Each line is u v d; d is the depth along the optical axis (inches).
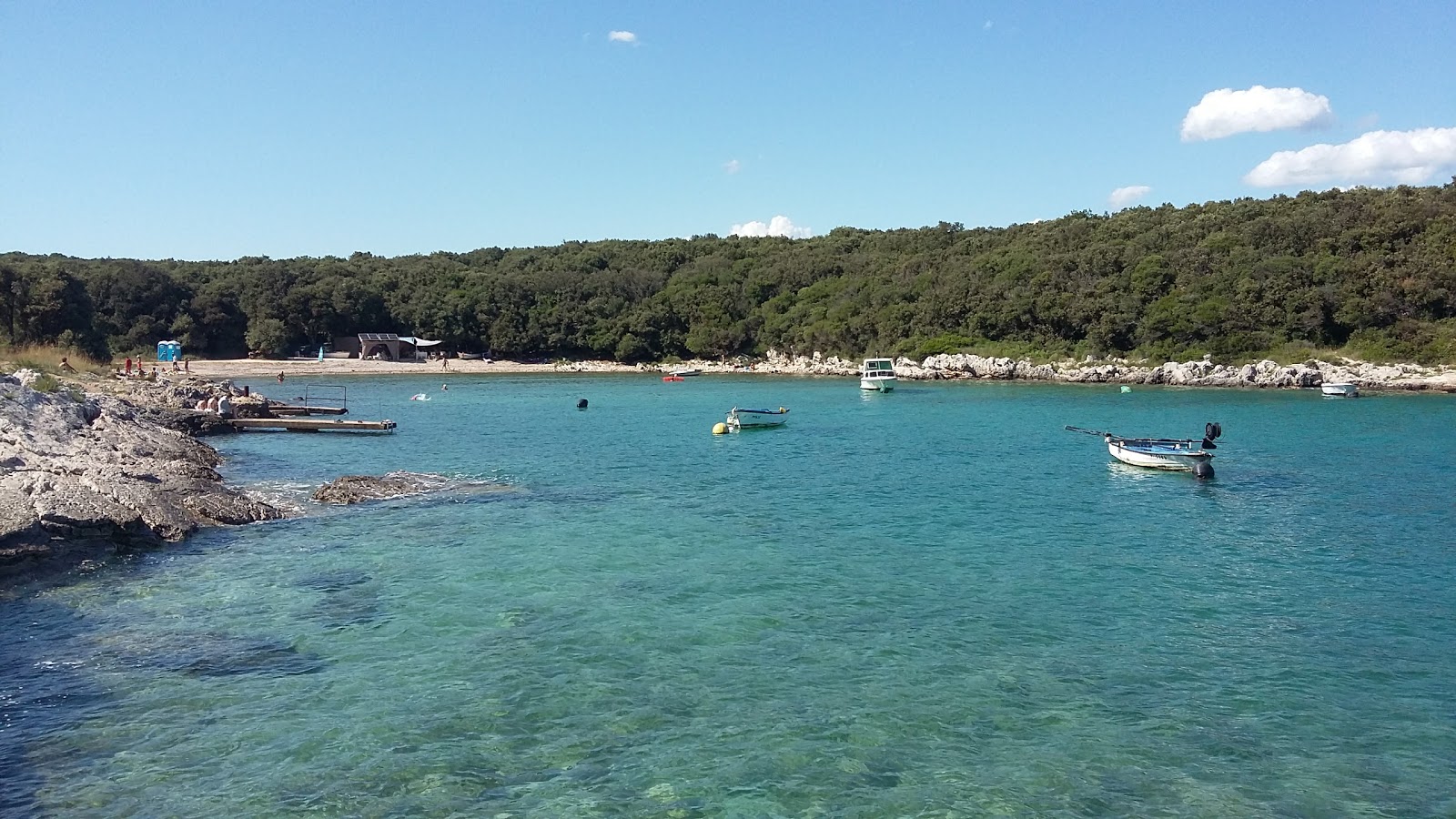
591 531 1130.0
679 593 867.4
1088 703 628.7
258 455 1802.4
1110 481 1510.8
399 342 5413.4
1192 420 2488.9
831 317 5177.2
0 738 561.9
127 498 1037.8
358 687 642.2
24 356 2522.1
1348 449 1884.8
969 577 932.6
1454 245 3641.7
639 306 5802.2
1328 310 3774.6
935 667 689.0
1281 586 907.4
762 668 683.4
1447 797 510.0
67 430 1422.2
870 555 1017.5
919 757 550.0
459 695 630.5
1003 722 598.5
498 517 1206.3
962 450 1913.1
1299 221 4271.7
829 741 569.6
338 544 1042.7
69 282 4365.2
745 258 6530.5
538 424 2480.3
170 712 601.0
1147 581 920.3
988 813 490.3
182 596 840.3
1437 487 1449.3
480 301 5654.5
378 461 1736.0
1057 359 4215.1
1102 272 4483.3
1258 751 561.9
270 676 660.7
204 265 6156.5
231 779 516.4
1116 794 510.3
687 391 3818.9
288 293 5275.6
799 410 2935.5
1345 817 489.7
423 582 895.1
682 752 553.6
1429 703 632.4
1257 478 1540.4
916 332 4778.5
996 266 4953.3
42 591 850.8
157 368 4126.5
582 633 754.2
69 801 493.0
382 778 519.5
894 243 6284.5
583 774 526.3
